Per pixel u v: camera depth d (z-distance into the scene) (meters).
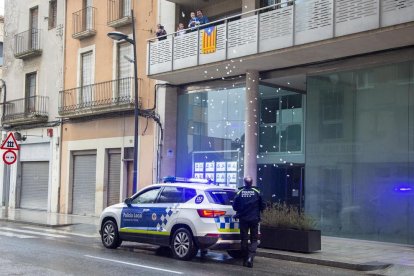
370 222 14.28
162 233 11.29
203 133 19.05
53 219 20.59
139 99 20.58
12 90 28.50
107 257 10.92
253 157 16.86
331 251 12.32
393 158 13.99
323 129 15.62
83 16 23.89
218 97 18.70
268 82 17.44
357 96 14.90
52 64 25.69
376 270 10.32
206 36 16.84
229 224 10.72
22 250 11.63
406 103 13.86
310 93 16.02
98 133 22.58
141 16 20.98
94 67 23.14
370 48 14.18
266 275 9.41
